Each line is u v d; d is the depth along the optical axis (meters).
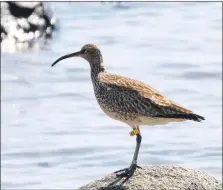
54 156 21.39
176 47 29.27
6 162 21.16
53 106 24.48
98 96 14.95
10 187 19.80
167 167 14.52
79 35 30.20
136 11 33.22
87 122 23.30
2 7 29.38
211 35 30.53
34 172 20.53
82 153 21.44
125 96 14.49
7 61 27.83
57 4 32.91
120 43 29.66
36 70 27.11
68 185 19.72
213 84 25.98
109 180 14.30
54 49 28.95
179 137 22.52
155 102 14.24
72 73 26.81
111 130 22.77
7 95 25.25
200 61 27.81
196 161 21.16
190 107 24.33
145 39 30.08
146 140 22.33
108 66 27.34
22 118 23.67
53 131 22.80
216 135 22.66
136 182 14.16
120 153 21.36
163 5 34.00
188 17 32.62
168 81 26.19
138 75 26.62
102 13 32.69
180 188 14.05
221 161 21.12
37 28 29.61
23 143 22.09
